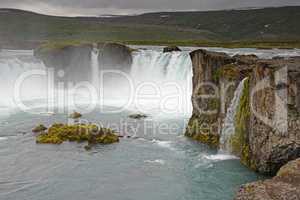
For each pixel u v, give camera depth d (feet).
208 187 89.66
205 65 123.03
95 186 91.91
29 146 120.37
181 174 97.66
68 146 120.57
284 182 62.85
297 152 86.33
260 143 93.20
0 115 162.30
